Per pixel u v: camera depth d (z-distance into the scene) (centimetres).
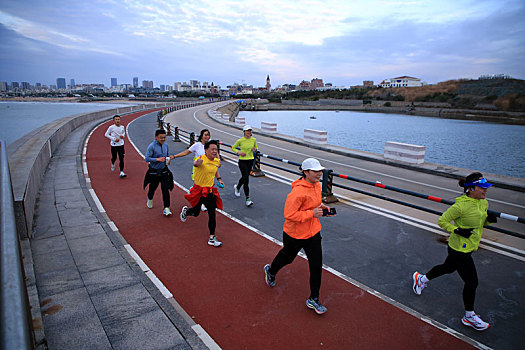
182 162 1284
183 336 328
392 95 15125
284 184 983
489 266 508
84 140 1750
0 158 319
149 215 691
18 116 7194
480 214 350
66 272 436
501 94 11938
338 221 682
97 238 546
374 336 343
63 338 314
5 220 186
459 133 6122
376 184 663
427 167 1237
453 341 341
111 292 394
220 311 377
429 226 663
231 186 945
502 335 353
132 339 318
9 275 137
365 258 521
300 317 370
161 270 468
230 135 2253
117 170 1112
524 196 936
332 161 1425
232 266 484
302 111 14088
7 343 101
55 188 828
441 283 455
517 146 4519
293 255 394
